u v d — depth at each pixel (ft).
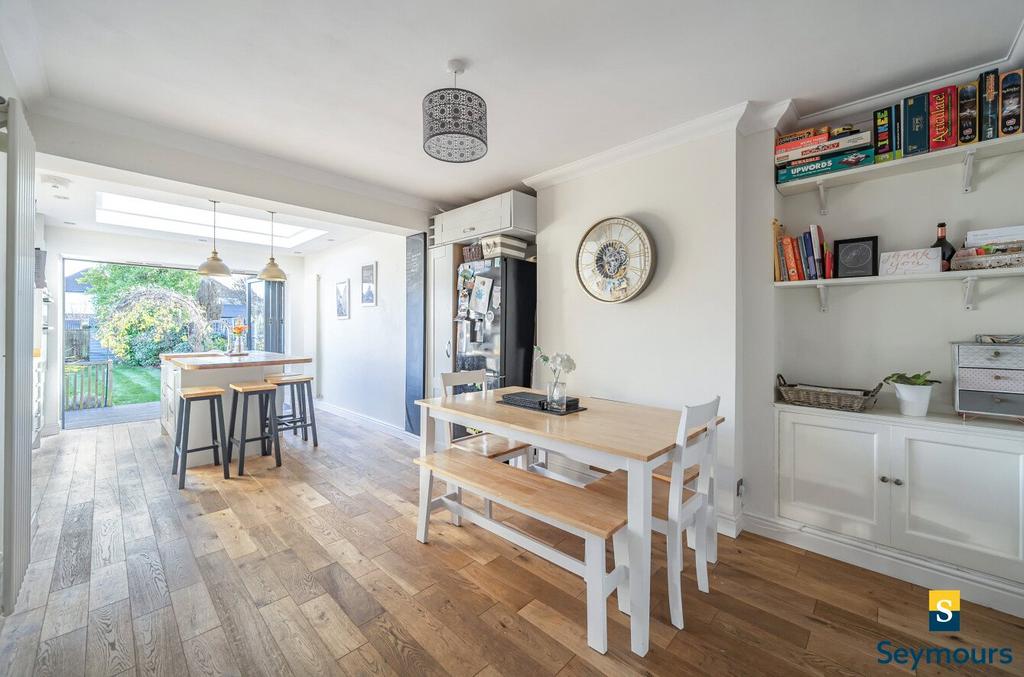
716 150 8.14
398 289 15.70
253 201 10.28
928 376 7.17
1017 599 5.75
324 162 10.45
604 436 5.76
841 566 6.98
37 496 9.66
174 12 5.33
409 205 13.16
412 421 14.52
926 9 5.25
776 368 8.00
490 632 5.44
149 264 18.11
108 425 16.47
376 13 5.36
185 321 25.98
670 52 6.14
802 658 5.04
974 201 6.74
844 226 7.90
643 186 9.23
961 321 6.89
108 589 6.24
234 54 6.23
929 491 6.41
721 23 5.53
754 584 6.50
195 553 7.26
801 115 8.00
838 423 7.20
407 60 6.35
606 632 5.19
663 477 6.76
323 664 4.91
